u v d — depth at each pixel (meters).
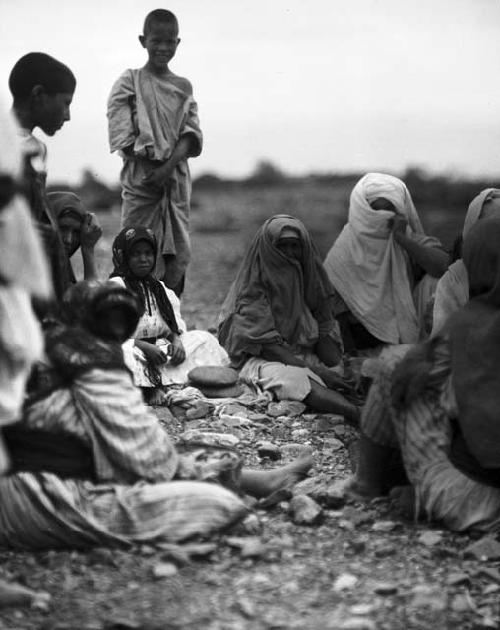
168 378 8.28
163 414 7.77
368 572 5.14
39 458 5.30
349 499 5.97
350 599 4.88
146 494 5.31
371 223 8.74
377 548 5.39
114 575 5.02
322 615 4.71
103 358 5.38
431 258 8.63
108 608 4.74
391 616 4.74
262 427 7.62
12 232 4.76
